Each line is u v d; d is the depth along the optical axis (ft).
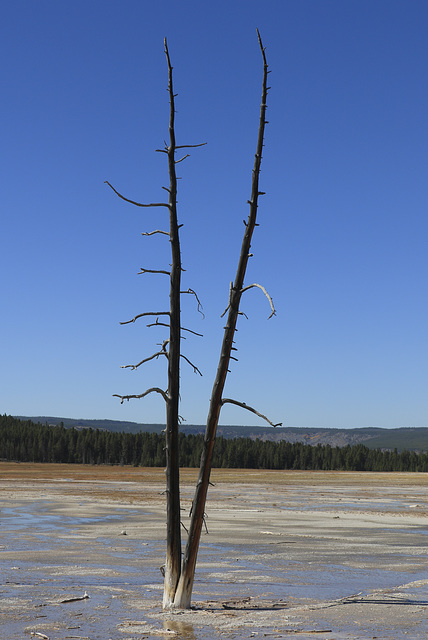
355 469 572.92
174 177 38.32
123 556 59.93
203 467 37.22
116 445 560.61
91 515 103.40
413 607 37.70
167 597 37.22
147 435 582.76
